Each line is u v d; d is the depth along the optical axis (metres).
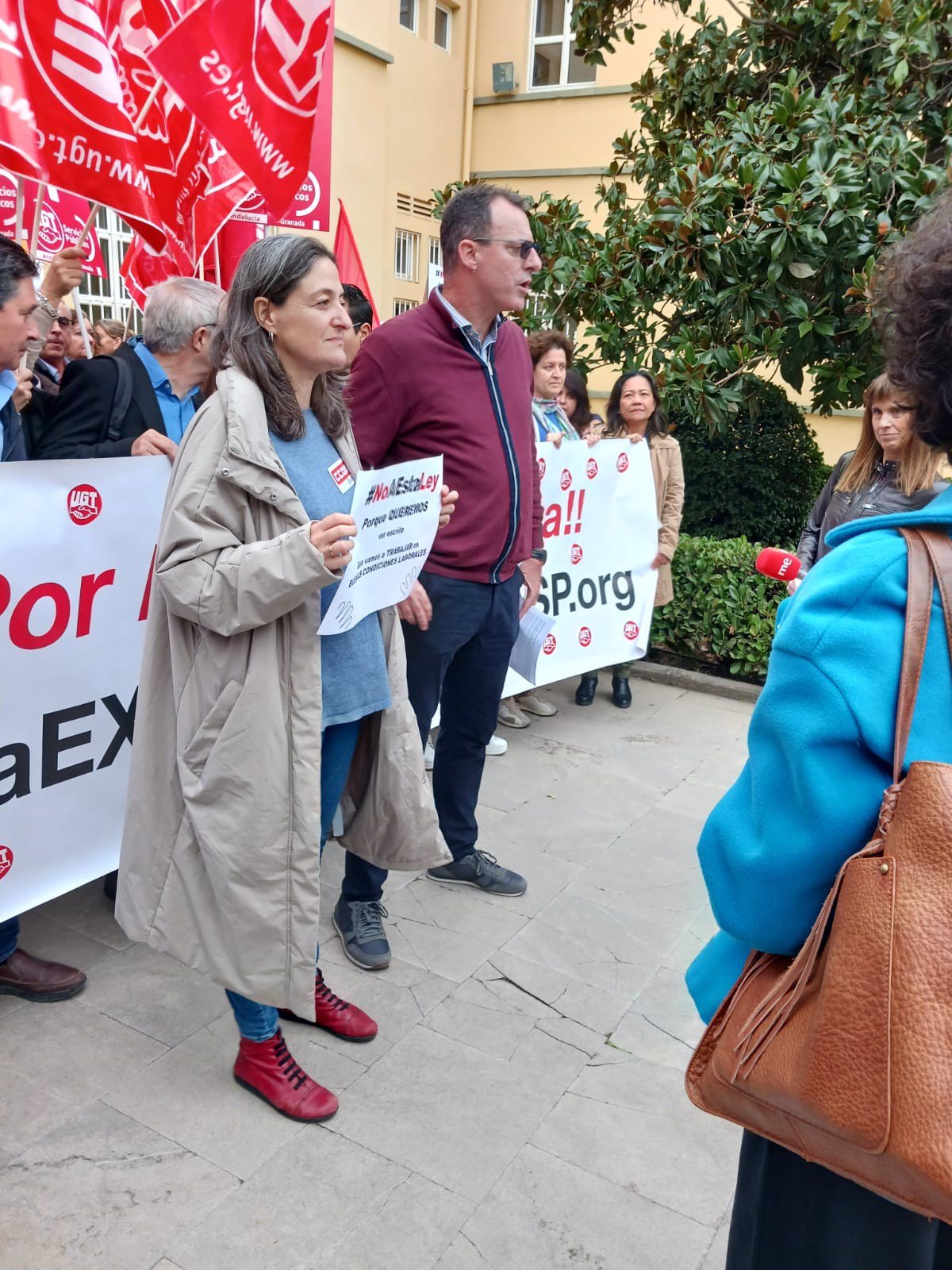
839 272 5.45
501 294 2.64
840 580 0.97
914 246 0.98
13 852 2.48
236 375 1.90
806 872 0.98
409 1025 2.49
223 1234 1.83
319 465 2.07
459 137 11.12
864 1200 1.05
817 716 0.95
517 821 3.72
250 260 1.89
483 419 2.77
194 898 1.99
